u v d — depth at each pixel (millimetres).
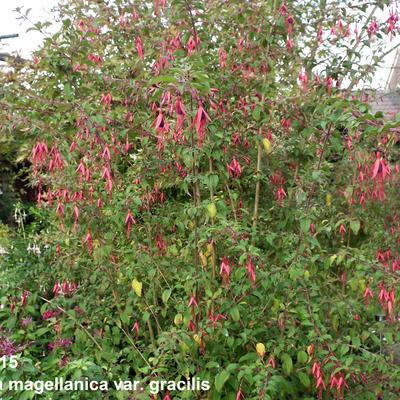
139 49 3092
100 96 3082
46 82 3160
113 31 3445
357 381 2795
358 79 3393
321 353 2492
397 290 2490
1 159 7250
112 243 3102
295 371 2795
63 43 2951
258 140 2891
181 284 2914
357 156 2496
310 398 2688
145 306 3129
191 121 2406
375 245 3279
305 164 3125
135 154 3154
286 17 2953
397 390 2760
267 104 2881
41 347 3486
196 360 2680
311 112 3018
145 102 3008
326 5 3281
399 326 2764
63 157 2973
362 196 2959
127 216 2764
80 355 3035
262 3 3111
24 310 3352
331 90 3193
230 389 2717
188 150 2500
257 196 3064
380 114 2061
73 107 2746
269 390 2393
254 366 2420
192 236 2744
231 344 2631
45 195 3551
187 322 2684
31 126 2793
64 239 3328
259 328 2727
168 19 3170
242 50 3113
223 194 3252
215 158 2711
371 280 2641
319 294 2887
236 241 2523
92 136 2709
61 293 3314
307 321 2559
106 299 3303
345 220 2891
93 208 2932
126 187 3078
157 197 3199
